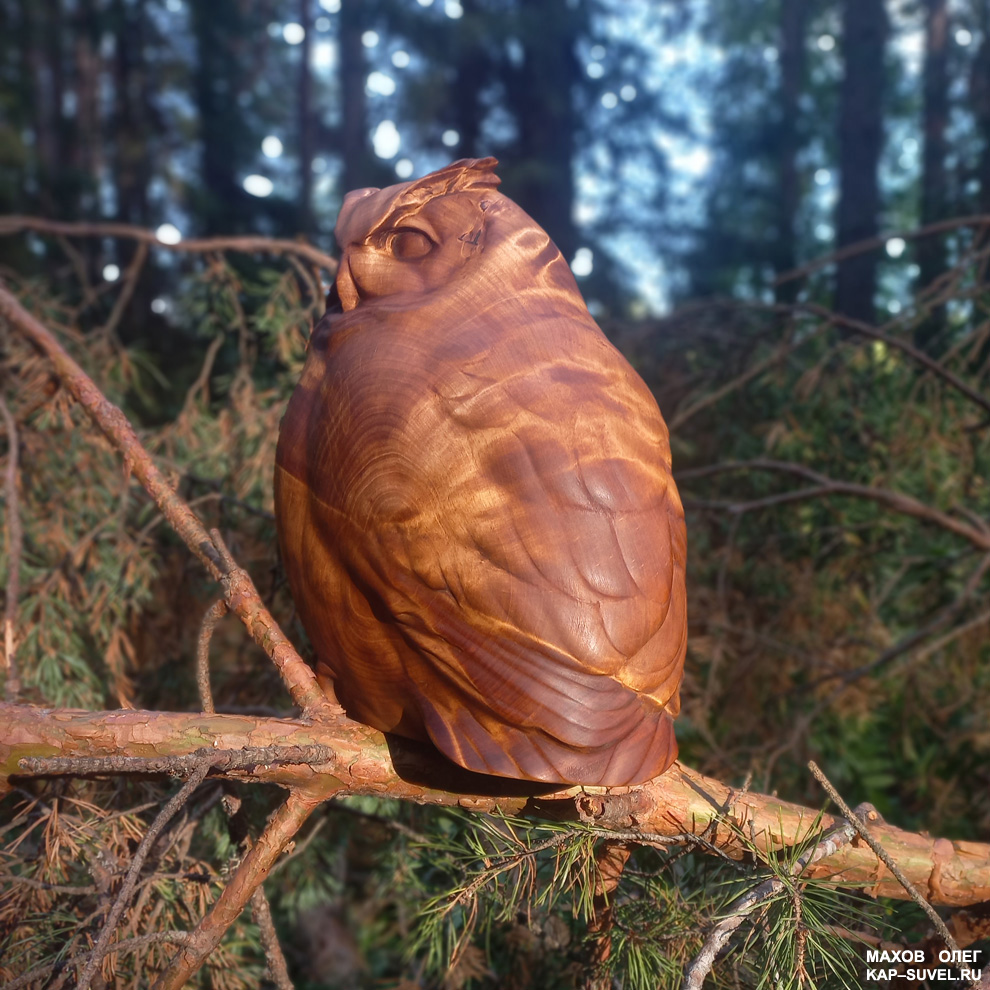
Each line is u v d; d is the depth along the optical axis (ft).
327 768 4.39
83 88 50.47
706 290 46.96
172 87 47.85
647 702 4.02
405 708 4.33
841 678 11.34
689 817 4.59
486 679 3.91
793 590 12.69
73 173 35.06
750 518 13.39
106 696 9.46
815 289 19.43
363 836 9.45
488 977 7.00
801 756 11.63
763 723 12.23
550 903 5.07
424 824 7.08
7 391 10.48
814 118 57.47
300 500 4.52
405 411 4.06
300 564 4.52
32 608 8.42
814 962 4.52
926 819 12.59
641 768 3.86
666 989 4.89
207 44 43.52
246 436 10.23
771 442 12.34
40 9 38.91
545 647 3.86
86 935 4.91
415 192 4.50
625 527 4.00
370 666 4.32
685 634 4.33
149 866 5.71
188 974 4.39
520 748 3.89
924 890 4.63
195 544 5.36
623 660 3.92
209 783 6.15
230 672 9.52
